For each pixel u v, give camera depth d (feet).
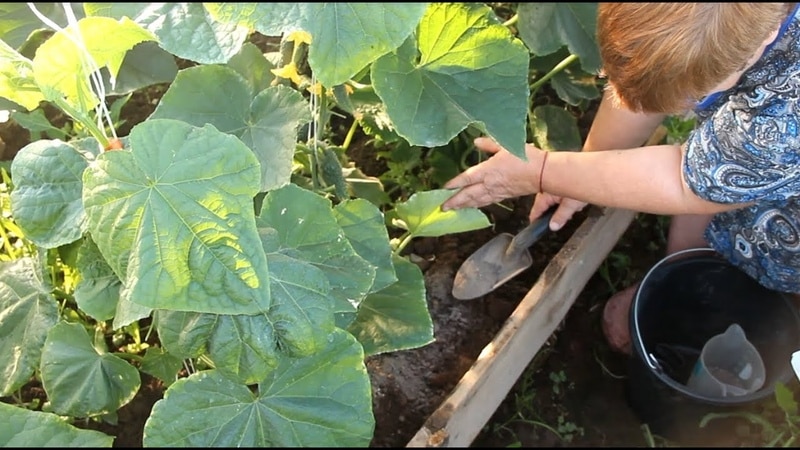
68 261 3.85
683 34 2.91
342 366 3.19
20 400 4.22
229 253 2.67
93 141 3.32
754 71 3.52
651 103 3.32
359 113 4.15
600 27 3.22
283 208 3.37
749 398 4.37
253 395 3.17
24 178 3.07
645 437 5.12
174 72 3.98
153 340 4.49
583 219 5.35
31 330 3.53
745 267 4.85
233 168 2.69
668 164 4.07
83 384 3.47
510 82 3.46
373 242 3.71
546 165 4.34
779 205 4.34
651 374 4.56
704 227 5.32
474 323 4.82
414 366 4.59
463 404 3.87
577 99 5.15
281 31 2.75
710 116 3.90
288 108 3.55
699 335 5.37
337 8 2.73
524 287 5.03
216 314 2.99
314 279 3.07
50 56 2.78
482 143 4.59
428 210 3.92
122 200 2.66
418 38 3.45
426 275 4.99
